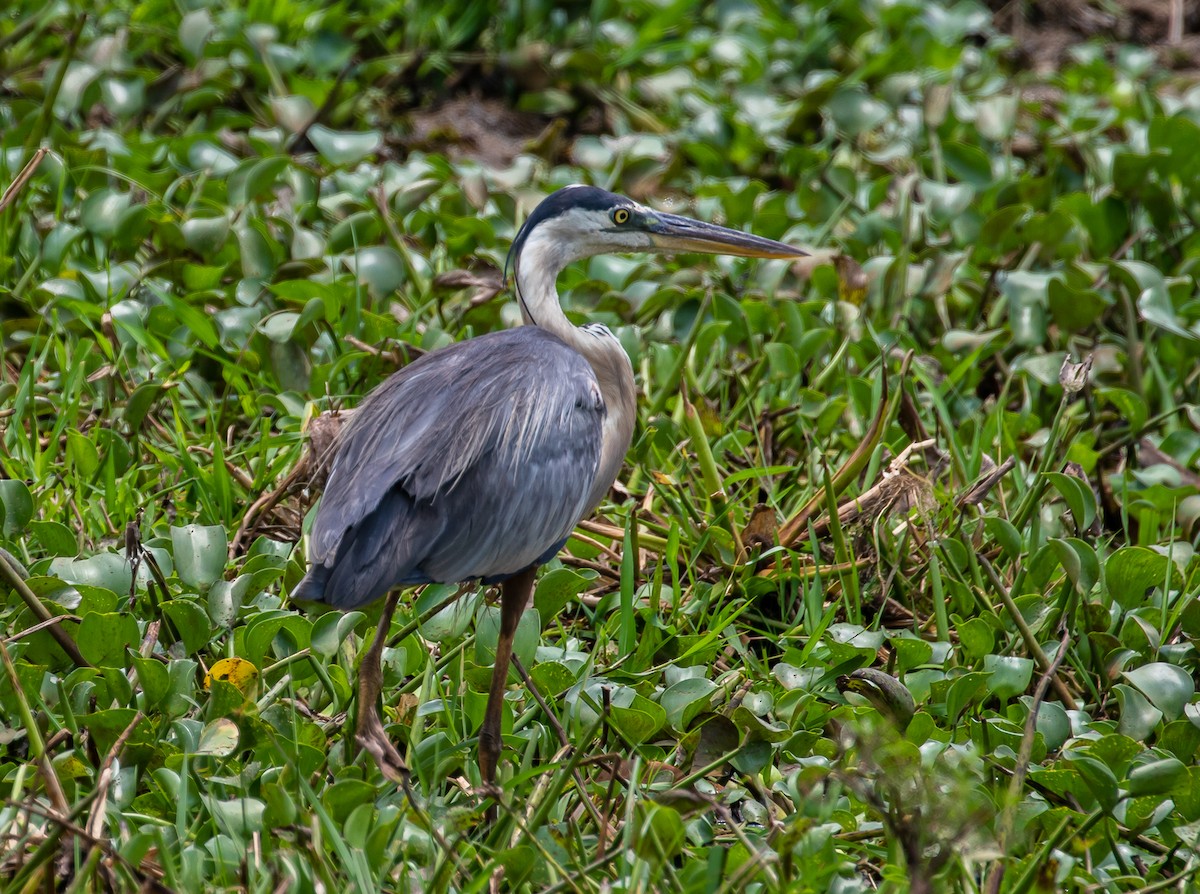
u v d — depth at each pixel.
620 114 18.55
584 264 13.88
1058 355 11.99
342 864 6.68
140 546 8.29
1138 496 10.98
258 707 7.91
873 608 9.89
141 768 7.40
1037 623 9.19
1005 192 15.38
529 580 8.20
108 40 16.98
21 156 13.97
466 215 14.68
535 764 8.26
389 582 7.50
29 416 10.73
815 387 12.01
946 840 6.24
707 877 6.63
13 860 6.55
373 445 7.91
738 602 9.58
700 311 12.00
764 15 21.12
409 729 8.00
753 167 17.27
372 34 19.59
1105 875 7.27
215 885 6.61
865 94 16.86
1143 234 14.69
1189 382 13.09
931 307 13.43
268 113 17.30
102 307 11.65
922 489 9.50
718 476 10.28
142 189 14.18
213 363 11.72
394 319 11.86
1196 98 18.72
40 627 7.93
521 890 6.89
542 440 8.02
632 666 8.95
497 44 20.02
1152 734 8.57
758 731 7.87
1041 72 21.27
